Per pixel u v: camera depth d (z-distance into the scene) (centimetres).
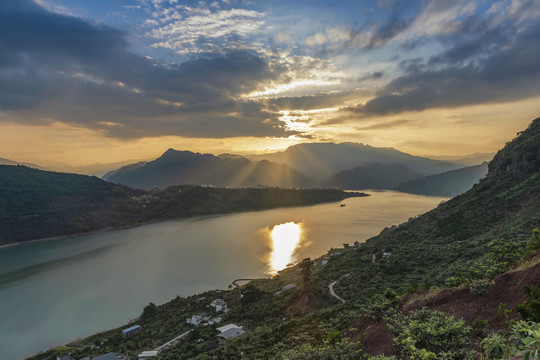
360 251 10362
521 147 11712
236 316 7356
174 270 12694
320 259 11925
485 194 10906
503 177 11719
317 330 3747
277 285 9525
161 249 16238
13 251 17075
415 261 7356
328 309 5034
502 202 9700
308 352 1950
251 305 7881
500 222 8556
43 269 13125
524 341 834
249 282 10931
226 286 10925
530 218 7400
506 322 1534
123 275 12138
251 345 4531
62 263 14050
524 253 2958
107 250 16438
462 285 2280
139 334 7450
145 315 8562
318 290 7069
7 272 12862
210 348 5578
